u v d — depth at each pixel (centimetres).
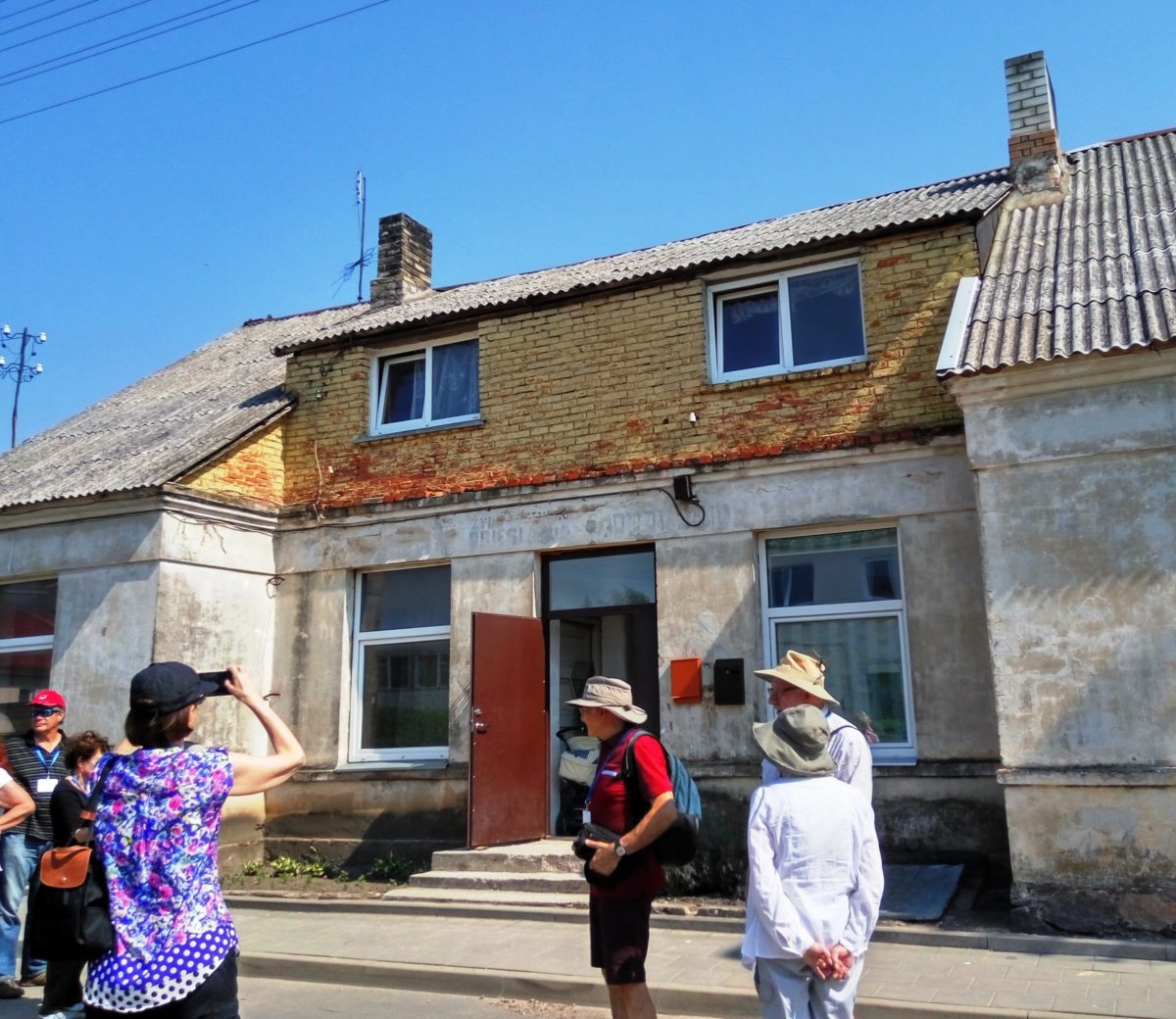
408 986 704
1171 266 862
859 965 389
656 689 1037
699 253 1161
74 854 346
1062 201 1130
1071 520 750
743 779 940
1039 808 725
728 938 759
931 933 709
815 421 991
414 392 1247
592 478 1064
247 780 369
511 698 1035
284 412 1255
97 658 1103
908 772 884
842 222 1094
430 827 1078
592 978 662
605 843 470
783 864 387
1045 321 825
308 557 1209
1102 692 721
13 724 1174
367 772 1115
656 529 1032
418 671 1155
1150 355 733
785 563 996
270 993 705
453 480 1156
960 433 913
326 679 1170
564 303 1139
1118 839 702
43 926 349
